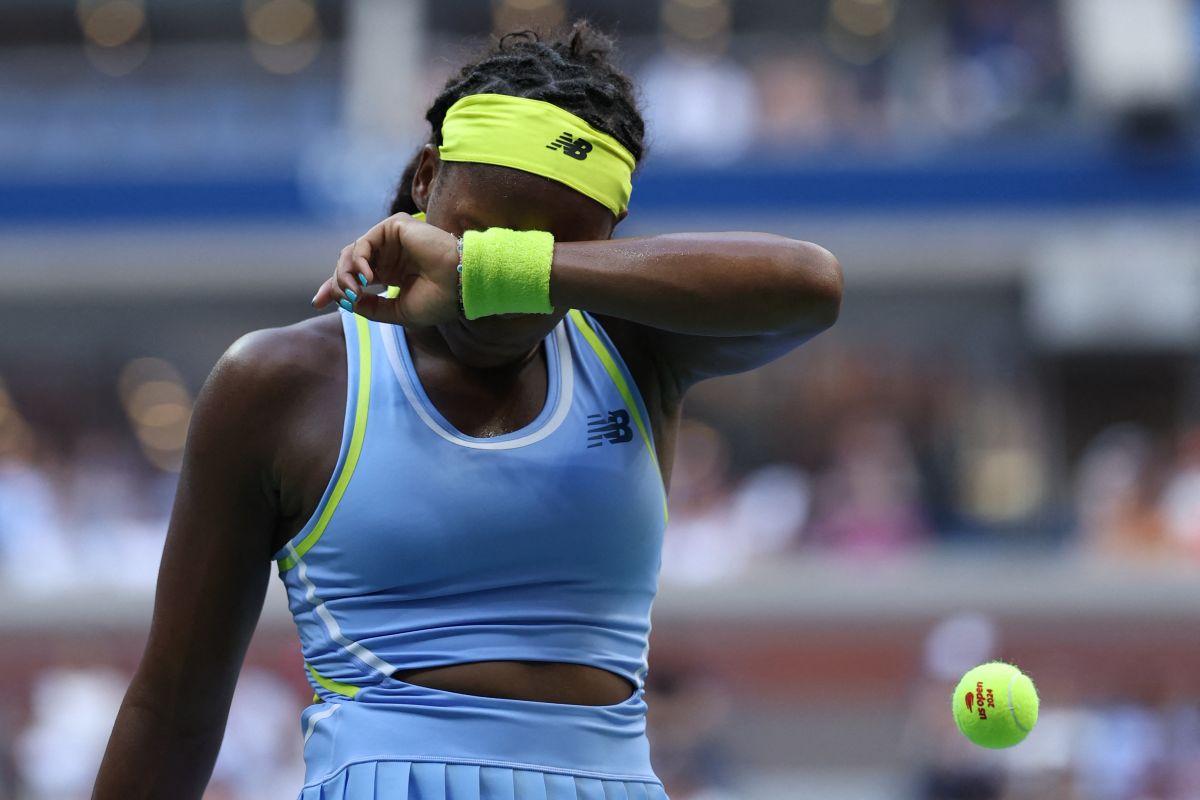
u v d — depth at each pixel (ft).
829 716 106.93
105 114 163.43
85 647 106.32
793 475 126.21
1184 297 142.72
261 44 182.19
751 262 18.62
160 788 21.72
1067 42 159.02
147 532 123.65
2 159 157.17
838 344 153.99
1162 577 105.91
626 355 21.56
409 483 19.63
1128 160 144.46
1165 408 152.76
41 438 151.94
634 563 20.67
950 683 86.38
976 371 152.87
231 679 21.76
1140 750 87.45
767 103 154.92
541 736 19.65
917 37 161.58
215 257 149.18
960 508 126.52
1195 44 158.30
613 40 22.65
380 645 19.88
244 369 20.30
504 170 19.03
